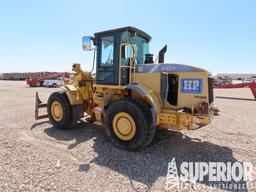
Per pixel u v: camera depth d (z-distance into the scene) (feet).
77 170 10.66
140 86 13.64
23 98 40.24
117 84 14.65
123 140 13.48
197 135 17.03
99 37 15.47
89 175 10.18
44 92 55.26
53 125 18.28
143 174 10.45
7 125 18.98
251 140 15.97
